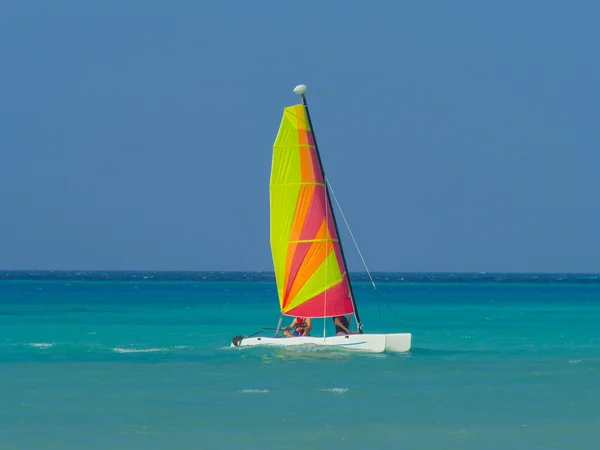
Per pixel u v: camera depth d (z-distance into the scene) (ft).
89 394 202.90
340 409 185.98
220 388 210.38
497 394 204.33
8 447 153.17
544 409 186.70
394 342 264.52
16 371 238.68
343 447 153.48
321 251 268.21
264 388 210.59
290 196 268.21
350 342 265.95
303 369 238.48
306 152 268.00
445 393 204.64
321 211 269.03
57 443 156.15
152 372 235.61
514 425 171.53
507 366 250.78
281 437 160.66
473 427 169.58
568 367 249.55
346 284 270.67
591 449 152.87
